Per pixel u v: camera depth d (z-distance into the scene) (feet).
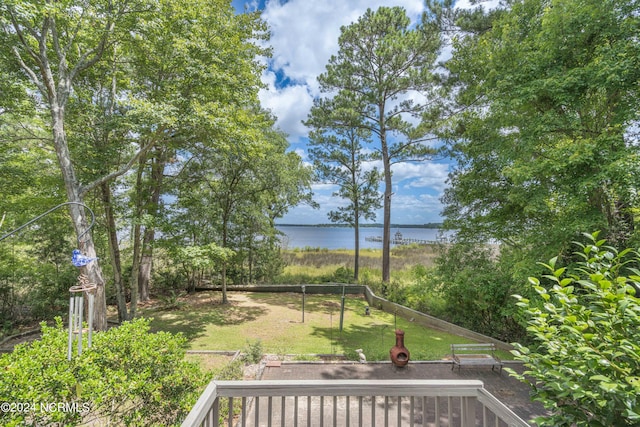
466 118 29.07
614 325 5.08
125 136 27.55
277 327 30.01
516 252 22.17
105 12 21.34
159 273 45.50
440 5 35.47
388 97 43.14
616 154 16.56
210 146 28.53
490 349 22.54
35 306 30.35
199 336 26.96
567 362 5.28
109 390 10.60
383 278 44.98
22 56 22.90
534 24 21.02
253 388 7.44
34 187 26.99
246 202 40.70
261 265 51.62
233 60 28.81
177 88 26.27
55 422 9.83
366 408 14.89
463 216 29.68
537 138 20.52
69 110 24.64
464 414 7.47
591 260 6.03
